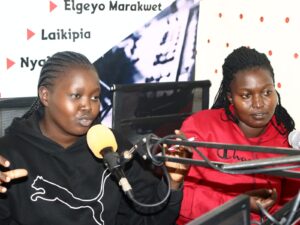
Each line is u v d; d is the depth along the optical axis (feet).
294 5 8.22
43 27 9.23
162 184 4.42
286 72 8.54
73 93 4.26
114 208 4.75
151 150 3.29
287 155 2.83
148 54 10.36
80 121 4.33
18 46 9.05
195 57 10.85
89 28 9.66
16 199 4.48
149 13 10.20
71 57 4.43
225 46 10.03
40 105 4.75
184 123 5.97
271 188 5.24
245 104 5.33
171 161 3.23
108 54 9.93
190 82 6.91
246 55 5.41
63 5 9.34
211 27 10.39
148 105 6.39
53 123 4.57
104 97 9.95
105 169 4.72
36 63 9.27
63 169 4.63
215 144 3.09
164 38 10.46
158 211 4.64
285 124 5.81
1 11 8.81
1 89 9.02
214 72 10.42
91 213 4.65
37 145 4.60
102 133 3.98
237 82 5.35
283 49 8.55
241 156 4.84
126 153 3.48
